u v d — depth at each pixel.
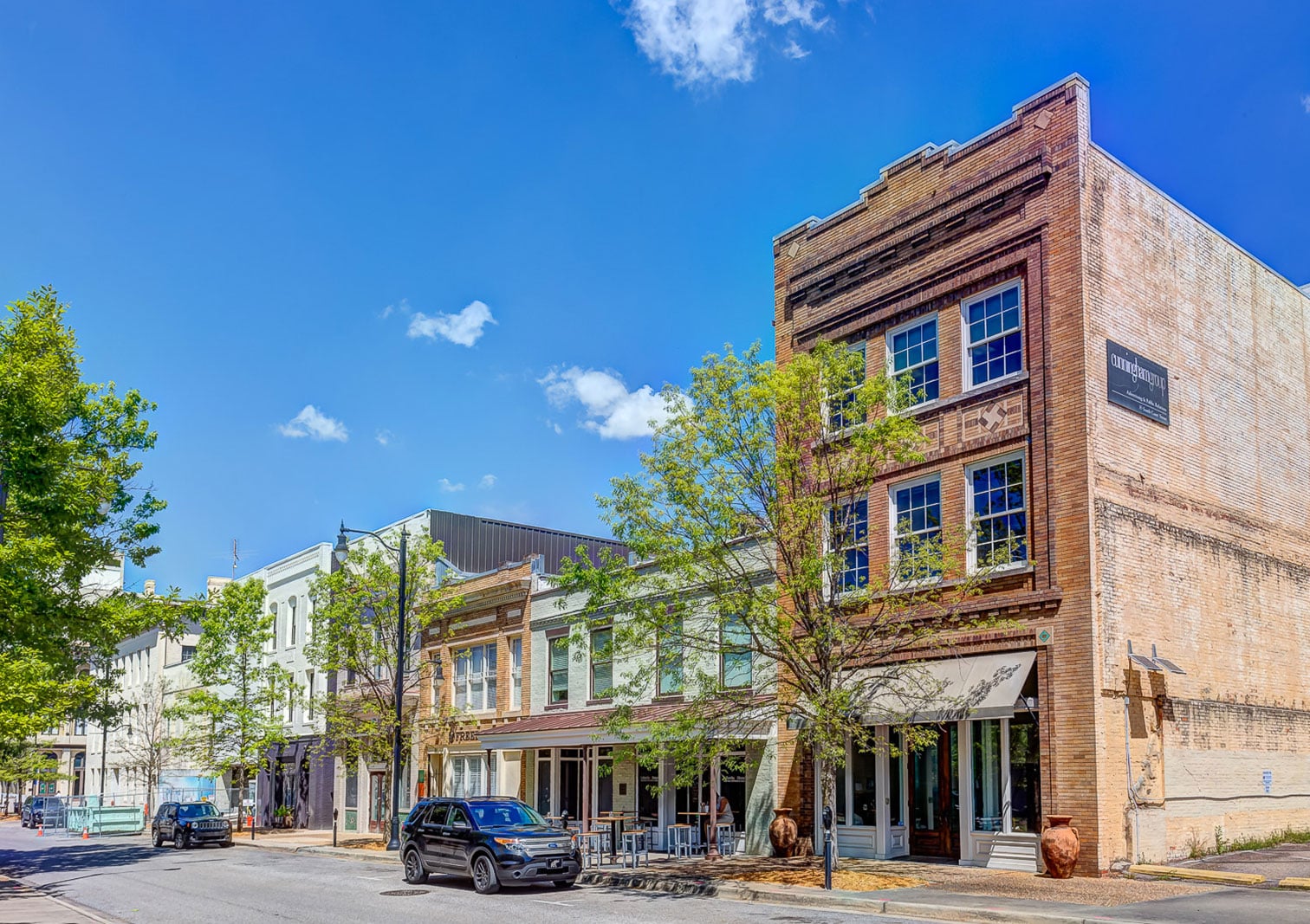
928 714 20.72
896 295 23.89
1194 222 23.47
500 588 35.31
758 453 19.70
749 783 25.23
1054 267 20.69
